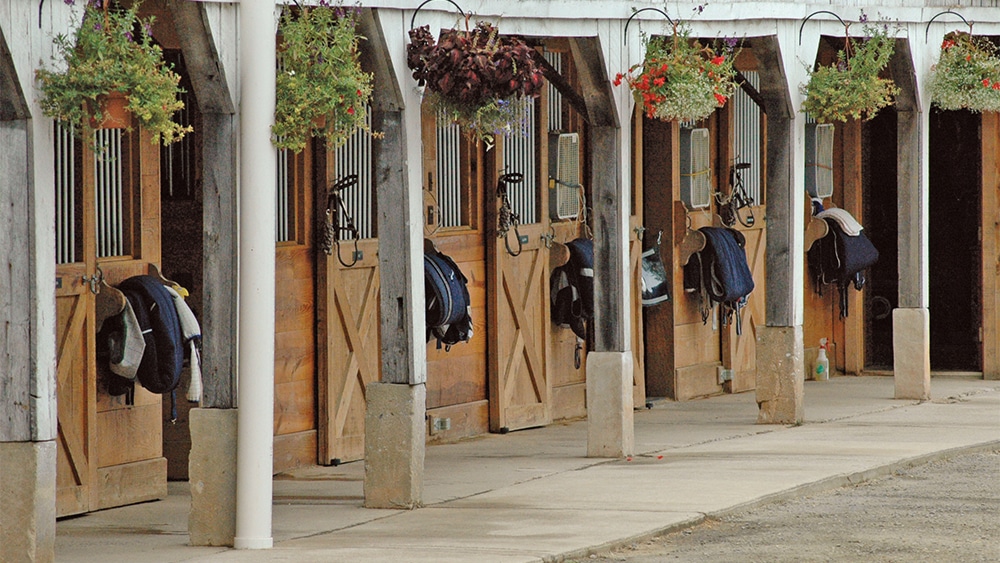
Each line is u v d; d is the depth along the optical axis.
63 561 24.95
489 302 38.88
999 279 49.19
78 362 29.39
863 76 37.72
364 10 27.27
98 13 23.14
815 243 48.16
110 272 30.03
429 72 27.23
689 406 43.53
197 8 24.75
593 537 26.28
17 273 23.06
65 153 29.17
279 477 33.28
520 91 27.47
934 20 42.47
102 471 30.03
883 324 52.53
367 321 35.62
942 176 51.62
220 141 25.56
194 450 26.06
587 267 40.66
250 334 25.52
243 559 24.75
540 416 40.44
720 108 45.53
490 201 38.62
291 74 25.45
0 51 22.31
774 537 27.09
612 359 34.38
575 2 31.94
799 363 39.38
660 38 33.38
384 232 28.50
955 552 25.94
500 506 29.20
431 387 37.50
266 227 25.45
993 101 41.44
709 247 43.84
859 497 30.83
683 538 27.03
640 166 43.00
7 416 23.27
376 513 28.75
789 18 37.59
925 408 42.47
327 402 34.53
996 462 34.88
